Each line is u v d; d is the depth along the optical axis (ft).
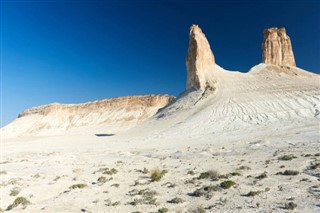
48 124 533.96
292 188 53.06
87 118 539.70
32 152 170.91
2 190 64.95
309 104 205.77
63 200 56.80
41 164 108.47
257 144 121.08
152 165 95.35
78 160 118.01
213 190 56.44
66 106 579.48
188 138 172.24
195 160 98.84
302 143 112.06
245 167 76.38
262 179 62.23
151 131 220.64
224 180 64.75
